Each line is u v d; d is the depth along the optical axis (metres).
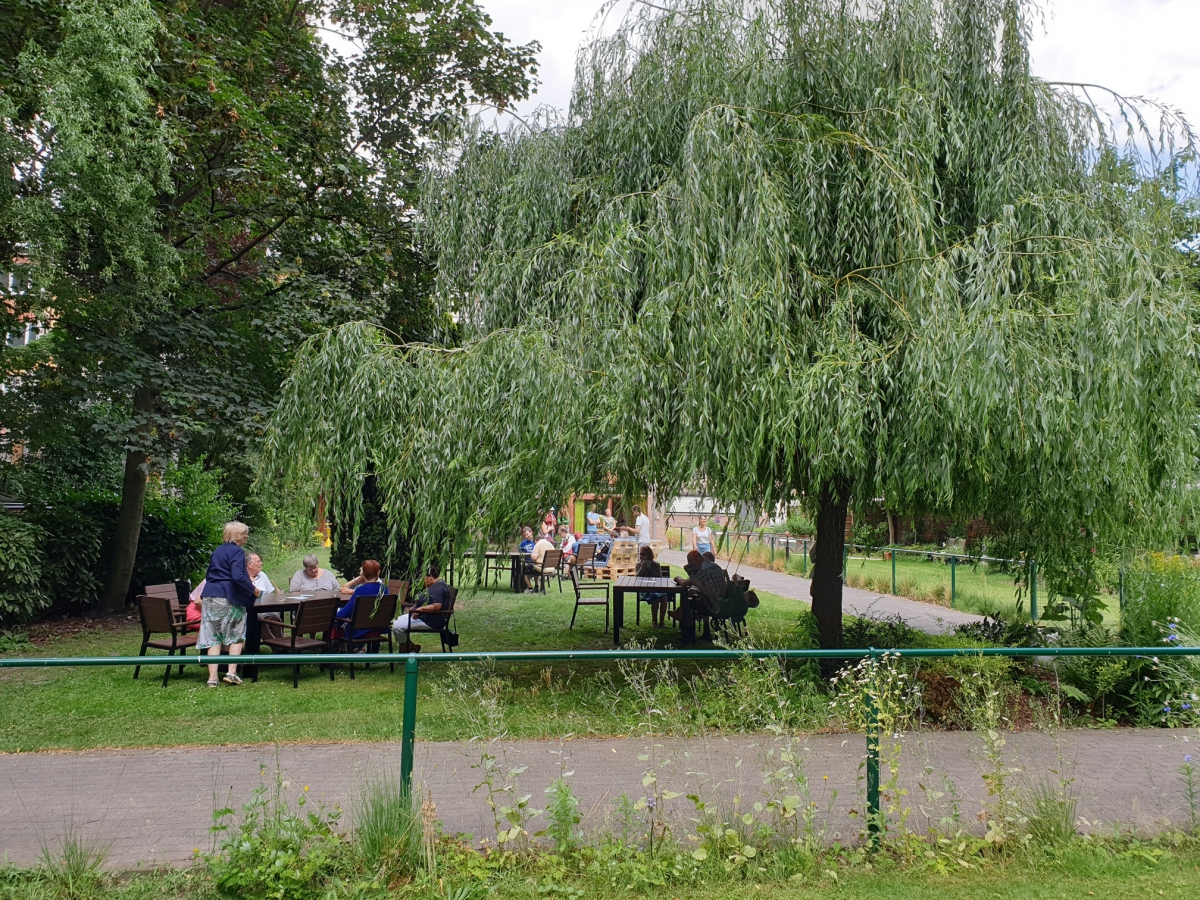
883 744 5.70
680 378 6.68
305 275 13.35
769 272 6.50
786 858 3.99
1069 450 6.15
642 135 8.14
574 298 7.04
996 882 3.86
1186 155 7.66
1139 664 6.98
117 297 11.23
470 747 5.88
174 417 12.12
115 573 13.63
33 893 3.61
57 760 5.64
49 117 9.34
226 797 4.86
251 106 12.61
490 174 8.88
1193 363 6.32
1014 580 10.67
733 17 7.92
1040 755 5.77
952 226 7.54
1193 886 3.84
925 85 7.36
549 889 3.71
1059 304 6.50
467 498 7.18
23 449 14.77
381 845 3.88
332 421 7.53
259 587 9.96
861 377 6.40
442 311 9.02
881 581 17.89
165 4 12.44
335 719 6.75
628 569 18.58
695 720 5.89
